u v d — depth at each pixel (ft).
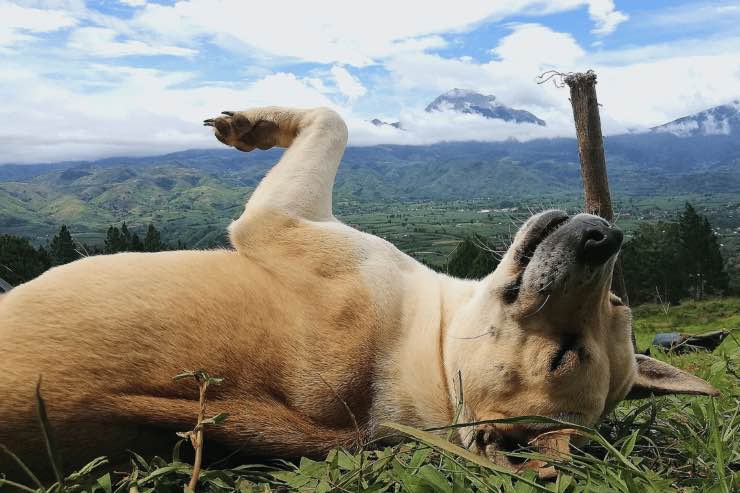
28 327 1.66
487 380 1.95
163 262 1.92
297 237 2.15
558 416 1.89
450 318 2.16
